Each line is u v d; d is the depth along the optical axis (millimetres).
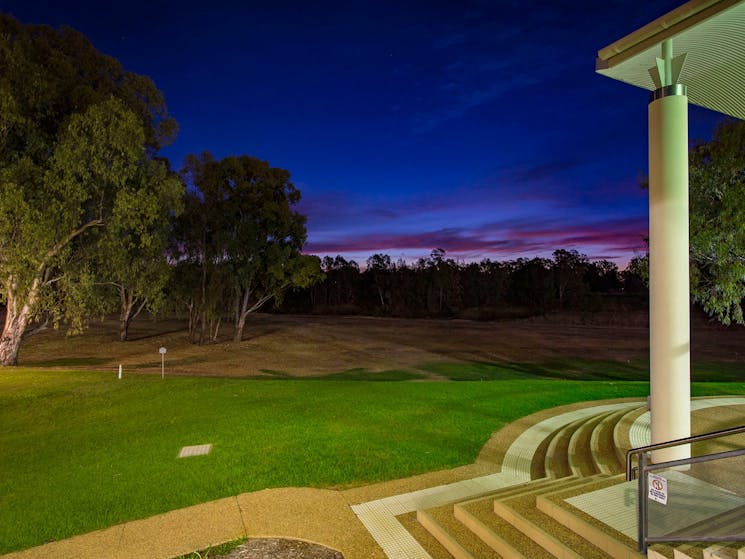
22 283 19438
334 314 87062
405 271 86625
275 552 5316
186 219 35656
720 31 6031
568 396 14680
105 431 10844
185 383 16562
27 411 12836
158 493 7117
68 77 21422
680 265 6426
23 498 7094
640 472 4359
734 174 15062
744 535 3783
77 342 39500
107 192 21906
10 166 18969
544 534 4863
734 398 12375
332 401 13641
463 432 10398
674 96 6410
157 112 25547
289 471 7953
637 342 42906
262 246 38156
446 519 5816
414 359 33062
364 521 6070
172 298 38781
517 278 87250
